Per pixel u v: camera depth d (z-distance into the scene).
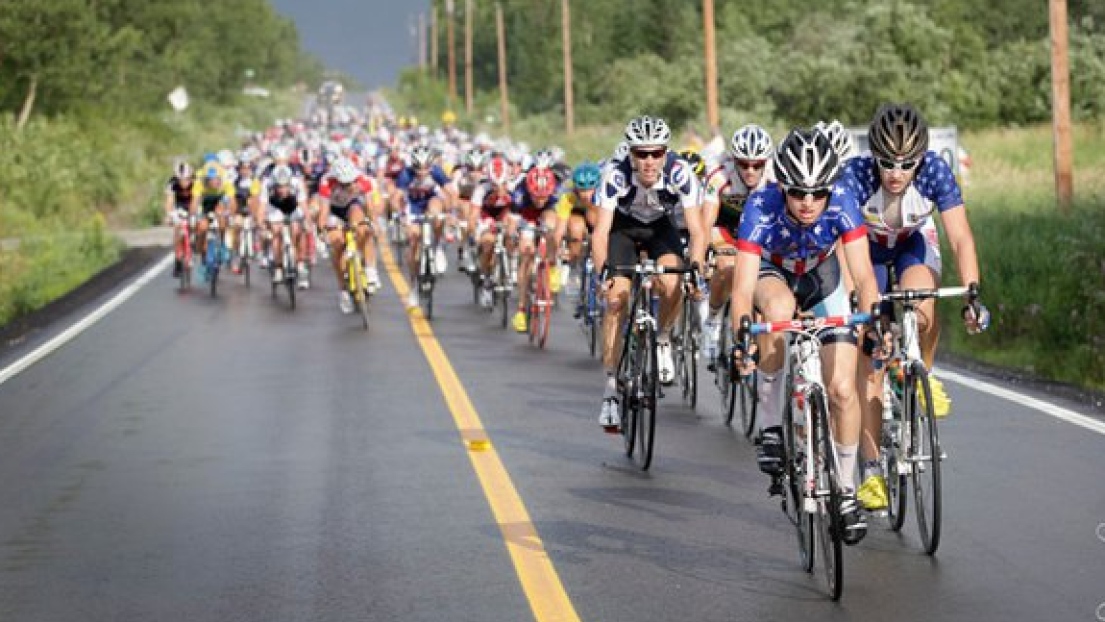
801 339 24.94
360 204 64.44
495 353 54.25
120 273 96.94
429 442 37.09
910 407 26.42
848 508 23.86
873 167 28.17
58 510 30.61
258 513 29.88
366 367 50.75
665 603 23.31
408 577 25.02
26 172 169.50
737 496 30.77
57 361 54.53
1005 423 37.75
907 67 174.25
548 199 57.41
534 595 23.81
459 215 73.50
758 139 37.62
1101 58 164.88
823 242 26.12
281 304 73.81
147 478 33.50
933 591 23.75
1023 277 56.50
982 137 151.62
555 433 38.19
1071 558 25.47
